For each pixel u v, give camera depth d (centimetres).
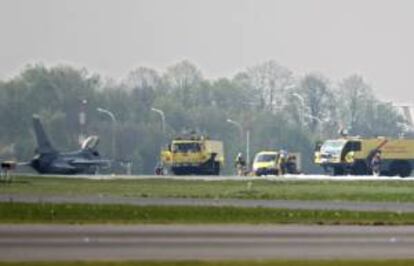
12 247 13200
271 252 13188
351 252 13388
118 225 16775
